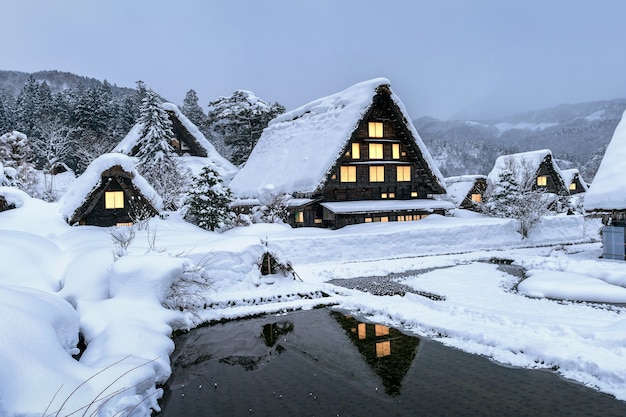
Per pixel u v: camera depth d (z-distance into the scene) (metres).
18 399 5.24
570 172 51.25
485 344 9.34
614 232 18.91
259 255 15.63
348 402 7.09
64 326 7.95
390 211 29.34
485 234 26.41
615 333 8.69
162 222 21.53
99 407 5.82
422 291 14.42
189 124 41.75
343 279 16.92
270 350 9.85
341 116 28.70
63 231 18.97
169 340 9.38
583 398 6.90
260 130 47.72
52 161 41.25
